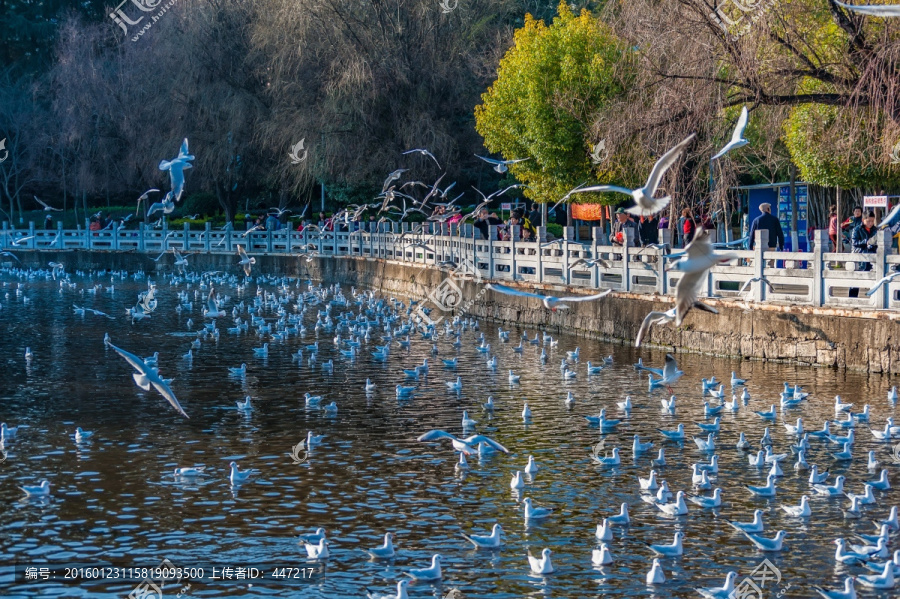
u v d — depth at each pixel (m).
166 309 38.22
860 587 11.38
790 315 23.20
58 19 74.44
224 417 19.42
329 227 51.41
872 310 21.62
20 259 58.62
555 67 33.50
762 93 23.14
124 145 61.00
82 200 72.06
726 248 26.48
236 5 53.66
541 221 40.16
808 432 17.56
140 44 58.19
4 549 12.69
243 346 28.64
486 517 13.72
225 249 55.72
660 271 26.30
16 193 65.44
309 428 18.58
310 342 29.38
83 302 40.56
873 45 22.17
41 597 11.41
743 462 16.06
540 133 33.50
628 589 11.38
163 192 63.94
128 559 12.38
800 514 13.53
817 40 23.50
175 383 22.88
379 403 20.66
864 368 21.72
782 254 23.55
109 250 57.53
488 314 33.91
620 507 14.05
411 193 49.59
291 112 49.41
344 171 48.41
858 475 15.31
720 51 23.55
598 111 30.62
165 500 14.44
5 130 65.56
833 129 23.27
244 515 13.83
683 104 24.08
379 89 47.41
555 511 13.92
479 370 24.39
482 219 39.06
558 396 21.14
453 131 48.41
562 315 29.95
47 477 15.48
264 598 11.32
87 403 20.59
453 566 12.09
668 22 24.42
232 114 52.19
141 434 18.06
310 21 47.41
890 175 26.80
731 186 24.50
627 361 24.97
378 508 14.10
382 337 30.09
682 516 13.63
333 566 12.12
